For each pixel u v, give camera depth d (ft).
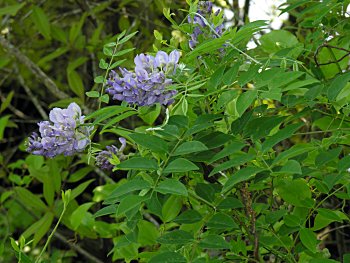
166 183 2.08
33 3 5.36
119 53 2.58
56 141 2.45
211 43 2.33
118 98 2.32
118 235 4.21
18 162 5.04
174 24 2.69
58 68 6.72
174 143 2.37
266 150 2.21
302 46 2.88
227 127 2.60
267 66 2.38
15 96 7.04
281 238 2.61
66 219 4.20
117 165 2.15
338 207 3.61
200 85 2.33
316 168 2.50
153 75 2.29
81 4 5.16
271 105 3.82
